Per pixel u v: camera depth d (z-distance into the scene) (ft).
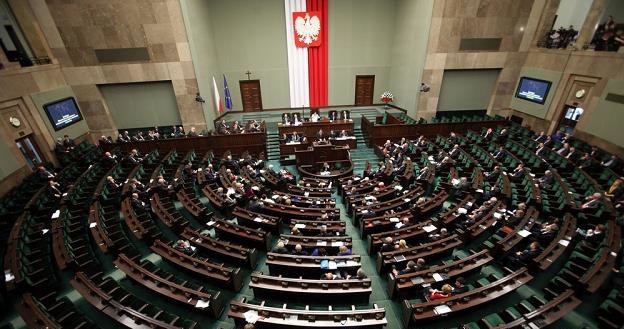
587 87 47.39
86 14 48.55
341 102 71.92
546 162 40.11
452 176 37.86
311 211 31.32
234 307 19.06
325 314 18.22
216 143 51.60
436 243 24.93
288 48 65.21
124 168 43.86
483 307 21.22
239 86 67.82
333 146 47.83
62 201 31.58
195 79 55.36
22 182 39.24
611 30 44.42
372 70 69.72
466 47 57.16
